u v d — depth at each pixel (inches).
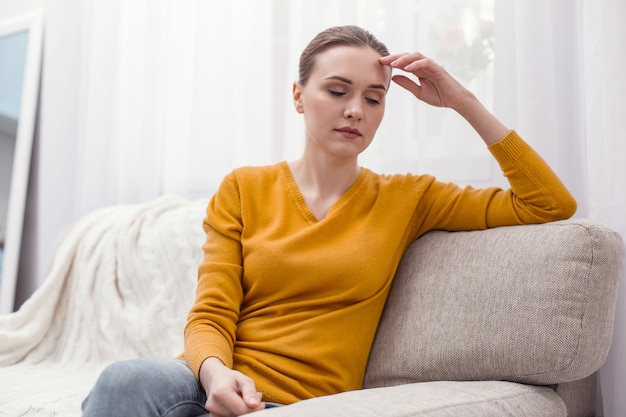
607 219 50.7
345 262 43.4
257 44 76.5
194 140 81.7
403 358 43.6
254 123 76.0
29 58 102.1
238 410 32.8
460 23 62.7
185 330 41.5
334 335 42.8
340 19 68.3
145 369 34.1
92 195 89.5
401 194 48.1
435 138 63.4
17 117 102.5
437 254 46.4
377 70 44.7
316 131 45.0
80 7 98.2
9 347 66.1
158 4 86.1
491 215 45.8
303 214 46.1
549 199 43.6
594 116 51.8
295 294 43.6
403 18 65.1
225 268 44.1
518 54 57.2
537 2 56.9
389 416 29.1
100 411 32.0
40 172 101.5
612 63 50.5
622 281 48.9
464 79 62.1
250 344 42.2
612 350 49.6
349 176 47.6
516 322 38.9
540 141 55.8
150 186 85.3
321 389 41.1
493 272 41.4
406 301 46.1
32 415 48.2
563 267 38.2
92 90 90.7
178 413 34.3
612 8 50.8
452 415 31.2
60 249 75.8
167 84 83.2
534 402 36.4
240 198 47.1
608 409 49.6
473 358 40.3
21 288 103.4
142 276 67.5
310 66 45.7
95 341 66.7
